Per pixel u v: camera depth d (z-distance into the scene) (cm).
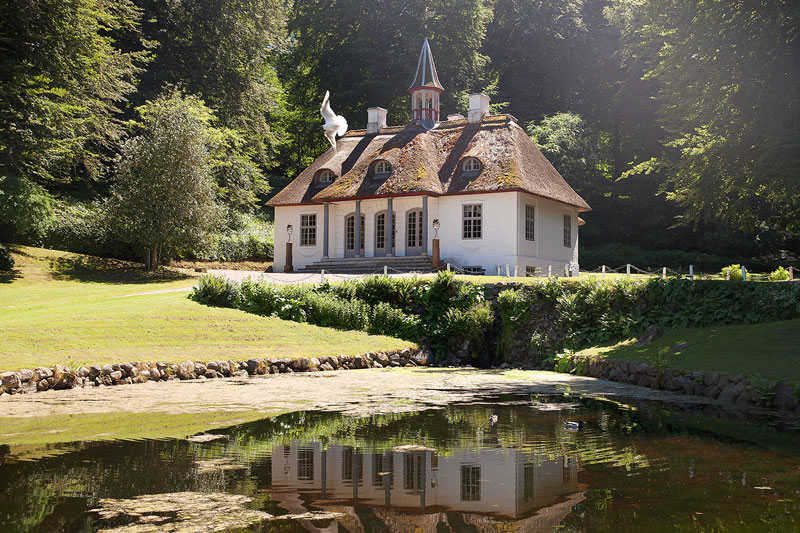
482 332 2205
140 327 1805
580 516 445
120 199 3209
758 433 804
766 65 2002
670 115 2478
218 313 2088
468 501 489
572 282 2231
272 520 438
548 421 892
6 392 1197
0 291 2542
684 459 639
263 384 1402
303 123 5638
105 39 3434
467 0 4984
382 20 5231
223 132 4116
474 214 3338
